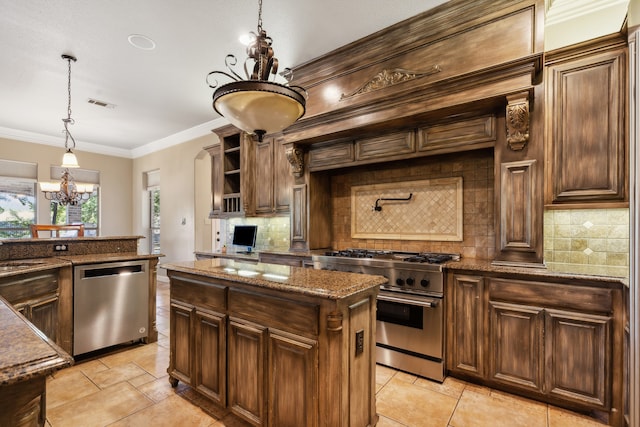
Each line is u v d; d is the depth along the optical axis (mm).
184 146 5883
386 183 3439
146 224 6973
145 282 3256
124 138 6285
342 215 3795
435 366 2461
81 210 6551
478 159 2900
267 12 2576
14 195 5719
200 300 2094
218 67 3461
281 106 1521
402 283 2621
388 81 2838
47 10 2525
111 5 2479
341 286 1555
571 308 2025
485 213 2854
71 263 2768
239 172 4500
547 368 2094
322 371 1503
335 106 3186
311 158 3596
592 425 1928
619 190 2078
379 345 2752
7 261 2791
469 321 2381
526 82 2152
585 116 2182
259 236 4824
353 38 2938
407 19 2666
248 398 1798
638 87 1785
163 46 3061
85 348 2852
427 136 2762
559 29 2508
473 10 2426
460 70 2486
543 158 2236
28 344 930
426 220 3170
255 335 1756
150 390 2316
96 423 1937
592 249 2428
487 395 2262
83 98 4281
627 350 1843
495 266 2334
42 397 888
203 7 2508
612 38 2078
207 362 2033
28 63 3354
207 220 5828
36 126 5457
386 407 2119
